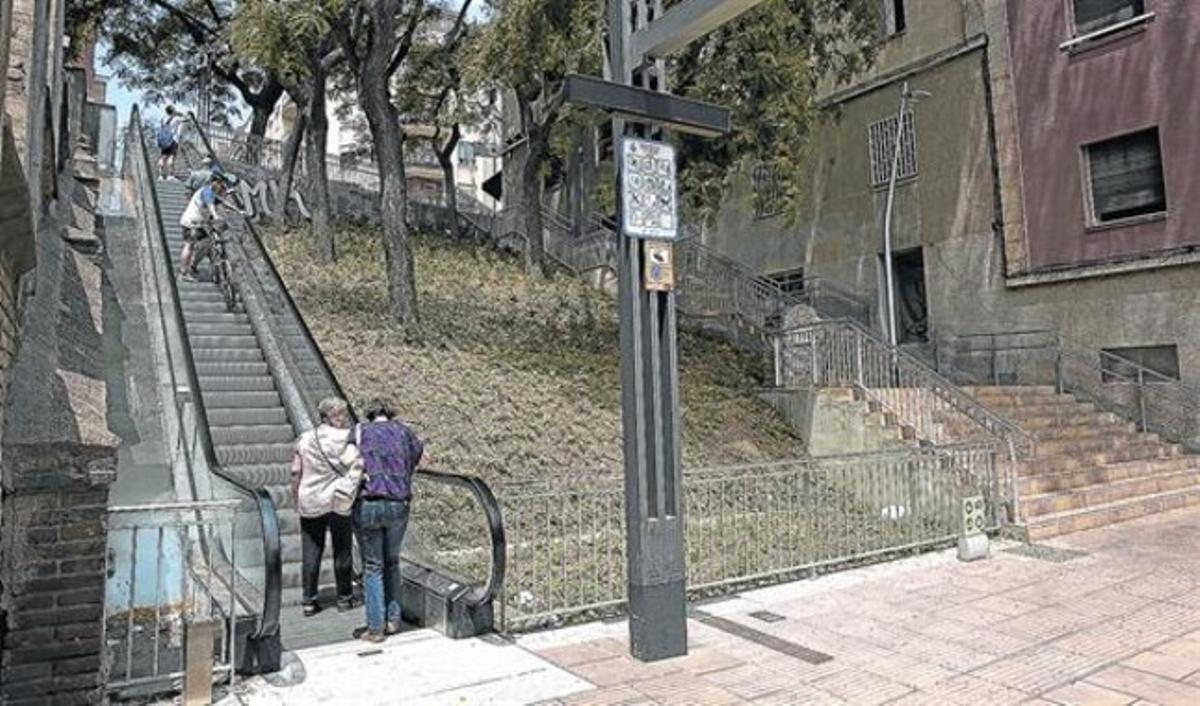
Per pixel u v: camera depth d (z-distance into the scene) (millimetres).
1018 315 15422
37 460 4699
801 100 13086
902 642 5812
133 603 5082
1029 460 10703
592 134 22781
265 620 5254
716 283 17734
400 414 10438
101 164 21281
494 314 16234
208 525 5836
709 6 5145
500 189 37312
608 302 18891
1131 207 13852
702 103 5887
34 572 4660
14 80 6363
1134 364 13586
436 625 6180
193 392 7867
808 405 12609
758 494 7859
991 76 16031
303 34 12680
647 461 5656
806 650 5668
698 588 6949
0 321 4586
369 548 5980
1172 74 13211
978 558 8219
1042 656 5473
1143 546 8711
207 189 13617
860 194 19031
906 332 18094
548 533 6586
